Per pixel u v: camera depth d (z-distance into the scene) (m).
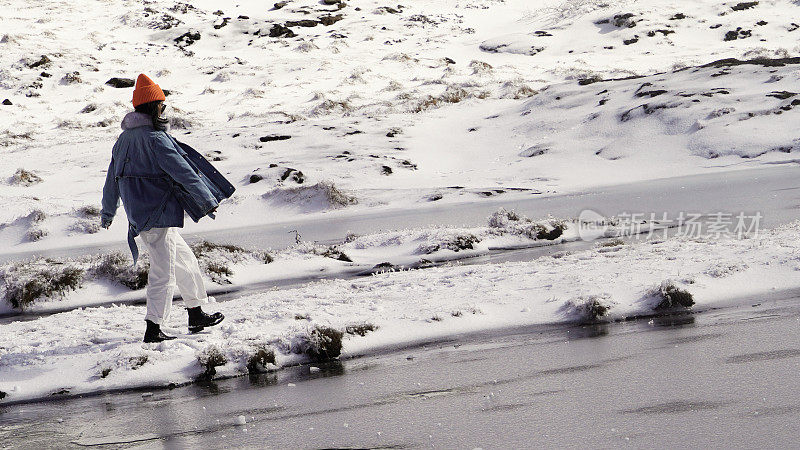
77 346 11.27
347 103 75.94
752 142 43.34
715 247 15.56
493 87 78.19
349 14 129.62
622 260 14.99
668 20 105.25
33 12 126.06
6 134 71.56
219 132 64.25
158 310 10.93
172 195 10.80
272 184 47.62
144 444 7.64
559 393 8.12
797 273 13.07
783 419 6.65
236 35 115.50
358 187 46.28
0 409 9.63
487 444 6.73
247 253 21.89
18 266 20.31
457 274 15.27
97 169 55.81
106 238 36.06
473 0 137.62
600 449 6.35
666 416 7.03
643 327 11.08
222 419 8.30
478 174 47.81
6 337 12.23
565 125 55.19
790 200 25.73
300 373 10.18
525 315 12.14
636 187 36.94
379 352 10.95
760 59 58.53
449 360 10.13
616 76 80.62
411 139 58.28
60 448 7.74
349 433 7.40
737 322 10.74
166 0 133.62
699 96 50.94
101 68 97.81
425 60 100.38
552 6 127.44
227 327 11.58
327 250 22.14
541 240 22.50
